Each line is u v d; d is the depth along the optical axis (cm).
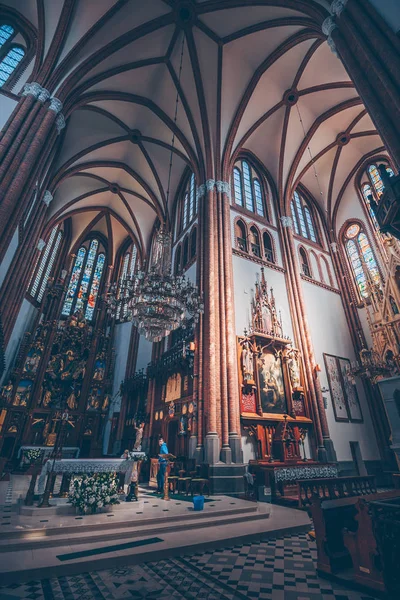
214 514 760
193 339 1490
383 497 525
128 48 1556
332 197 2375
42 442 1881
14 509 743
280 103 1922
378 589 391
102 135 2016
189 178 2256
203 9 1480
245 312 1550
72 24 1356
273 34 1594
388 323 1661
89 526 600
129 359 2386
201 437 1216
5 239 1016
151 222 2672
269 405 1401
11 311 1582
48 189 1875
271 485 1123
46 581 429
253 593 403
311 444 1489
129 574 461
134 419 1928
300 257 2089
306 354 1653
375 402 1825
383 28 777
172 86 1802
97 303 2678
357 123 2030
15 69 1390
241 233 1812
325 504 509
